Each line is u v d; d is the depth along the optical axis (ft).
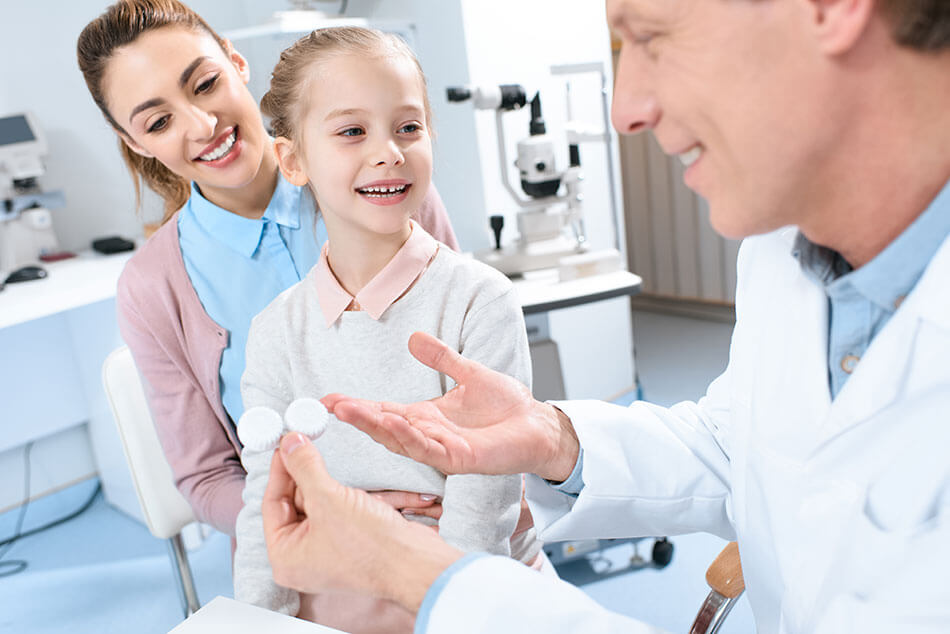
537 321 7.02
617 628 1.94
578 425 2.73
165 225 4.22
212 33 4.10
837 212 1.84
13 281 7.34
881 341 1.95
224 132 3.88
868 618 1.77
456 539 2.93
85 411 8.88
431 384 3.16
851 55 1.59
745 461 2.55
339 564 2.13
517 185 8.82
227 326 4.05
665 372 10.73
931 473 1.93
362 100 3.01
